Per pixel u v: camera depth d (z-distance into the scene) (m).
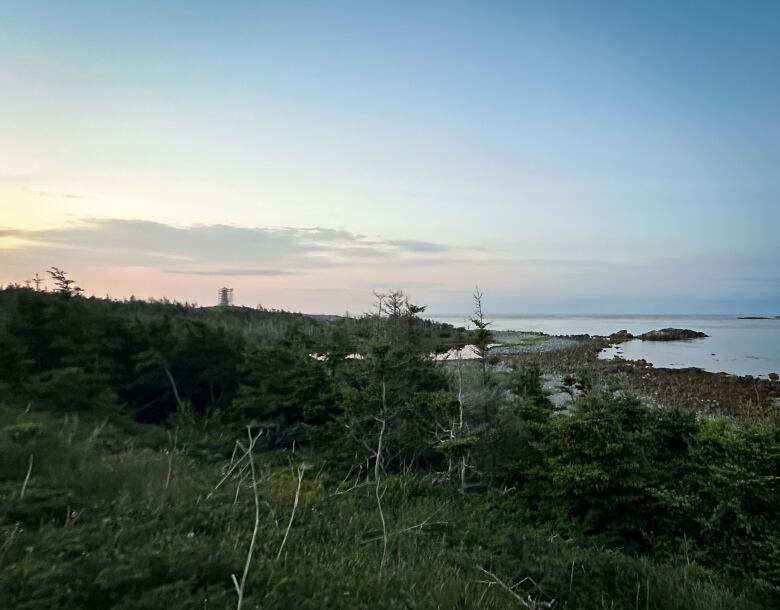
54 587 4.03
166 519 6.13
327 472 11.47
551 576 6.97
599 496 9.68
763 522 8.98
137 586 4.39
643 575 7.64
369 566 5.96
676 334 100.56
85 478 7.31
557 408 13.23
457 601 5.49
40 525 5.34
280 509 7.31
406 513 9.09
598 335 103.88
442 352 17.58
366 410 12.71
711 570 8.27
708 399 29.47
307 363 15.30
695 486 10.03
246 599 4.35
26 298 15.81
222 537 5.91
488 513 9.89
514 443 12.39
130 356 16.84
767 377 39.56
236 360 17.78
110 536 5.27
